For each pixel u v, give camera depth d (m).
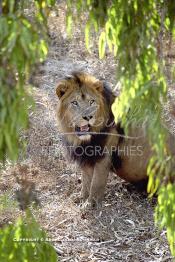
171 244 6.90
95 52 17.52
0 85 5.17
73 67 16.91
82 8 6.59
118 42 6.38
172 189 6.66
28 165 13.04
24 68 5.29
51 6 6.46
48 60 17.20
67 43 17.95
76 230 10.89
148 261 9.84
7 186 12.02
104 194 12.24
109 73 16.31
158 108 6.20
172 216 6.69
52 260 6.52
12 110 5.25
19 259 6.23
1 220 10.31
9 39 5.00
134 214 11.55
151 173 6.56
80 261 9.83
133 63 6.08
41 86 15.89
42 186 12.55
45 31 5.82
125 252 10.16
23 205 6.76
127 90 6.09
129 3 6.24
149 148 11.73
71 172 13.22
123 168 12.05
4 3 5.46
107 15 6.41
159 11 6.53
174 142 11.32
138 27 6.14
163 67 6.40
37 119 14.34
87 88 11.10
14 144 5.43
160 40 6.46
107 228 10.90
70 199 12.05
